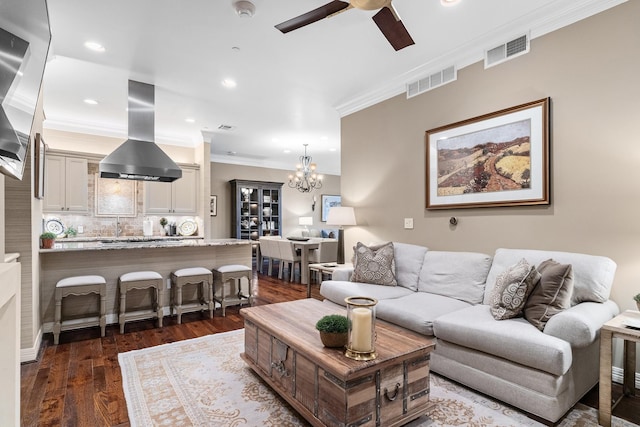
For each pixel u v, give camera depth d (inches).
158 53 127.5
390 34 94.0
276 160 366.0
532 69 110.0
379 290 126.3
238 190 330.6
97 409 79.0
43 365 103.5
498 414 77.0
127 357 108.7
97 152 220.8
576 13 99.6
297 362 74.7
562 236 103.1
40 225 138.0
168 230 248.1
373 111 169.6
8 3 35.5
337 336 70.1
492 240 121.0
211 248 174.4
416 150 148.2
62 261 136.9
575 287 90.0
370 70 144.4
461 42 122.6
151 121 159.6
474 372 85.5
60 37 115.3
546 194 105.5
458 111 131.5
